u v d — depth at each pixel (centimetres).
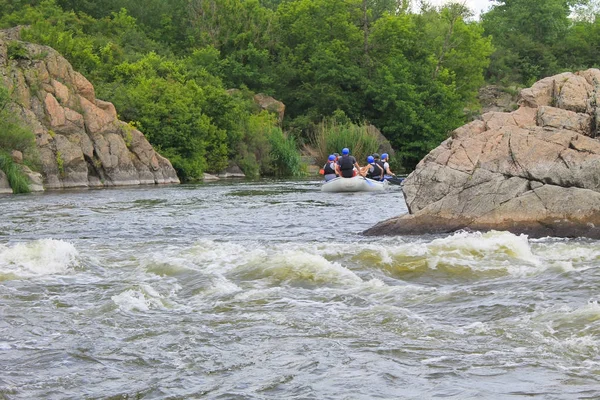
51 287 952
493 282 926
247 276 991
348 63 6475
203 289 922
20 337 718
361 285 925
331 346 667
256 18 6800
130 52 5406
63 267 1079
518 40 8881
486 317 762
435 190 1474
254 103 5722
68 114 3466
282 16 6938
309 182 3772
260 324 749
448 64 6944
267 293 895
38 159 3253
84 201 2475
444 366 604
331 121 5862
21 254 1112
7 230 1656
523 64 8638
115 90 4125
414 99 6166
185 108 4166
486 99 7875
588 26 9194
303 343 678
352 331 717
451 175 1466
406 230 1457
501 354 632
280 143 4938
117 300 862
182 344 684
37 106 3400
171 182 3816
